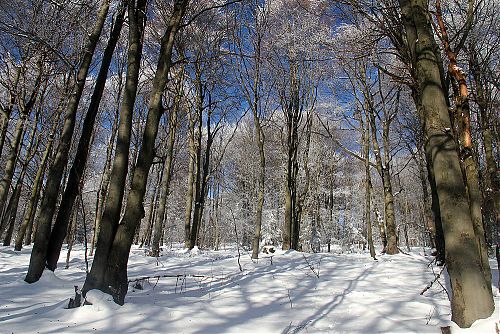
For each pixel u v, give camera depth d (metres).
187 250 16.17
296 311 5.23
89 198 27.86
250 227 29.28
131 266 10.20
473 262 3.89
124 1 8.16
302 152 24.50
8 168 13.11
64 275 7.96
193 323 4.37
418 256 12.77
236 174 33.38
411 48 5.37
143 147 5.83
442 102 4.65
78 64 9.34
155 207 27.73
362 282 7.71
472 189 5.30
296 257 12.46
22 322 4.12
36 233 7.08
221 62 14.95
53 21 8.81
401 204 36.72
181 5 6.60
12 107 12.67
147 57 15.40
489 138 8.22
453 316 3.93
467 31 7.08
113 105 19.12
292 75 16.88
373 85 15.10
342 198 33.72
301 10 15.19
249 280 7.81
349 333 4.11
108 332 3.85
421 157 20.50
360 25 12.59
